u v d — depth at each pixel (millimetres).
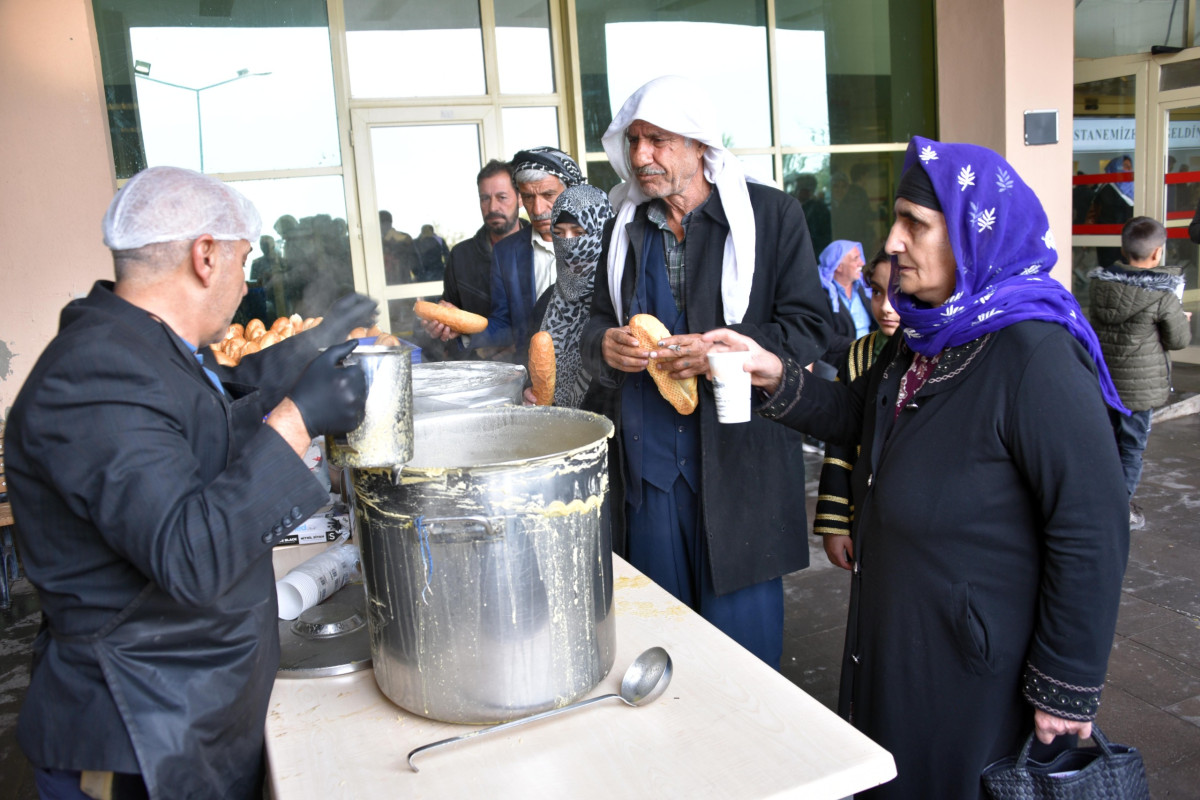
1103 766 1297
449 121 4961
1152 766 2279
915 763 1420
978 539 1323
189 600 957
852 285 4938
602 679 1192
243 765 1155
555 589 1104
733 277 1976
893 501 1390
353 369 1005
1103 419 1249
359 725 1172
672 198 2006
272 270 4801
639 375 2064
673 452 2051
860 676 1508
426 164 4969
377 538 1107
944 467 1338
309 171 4762
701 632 1370
